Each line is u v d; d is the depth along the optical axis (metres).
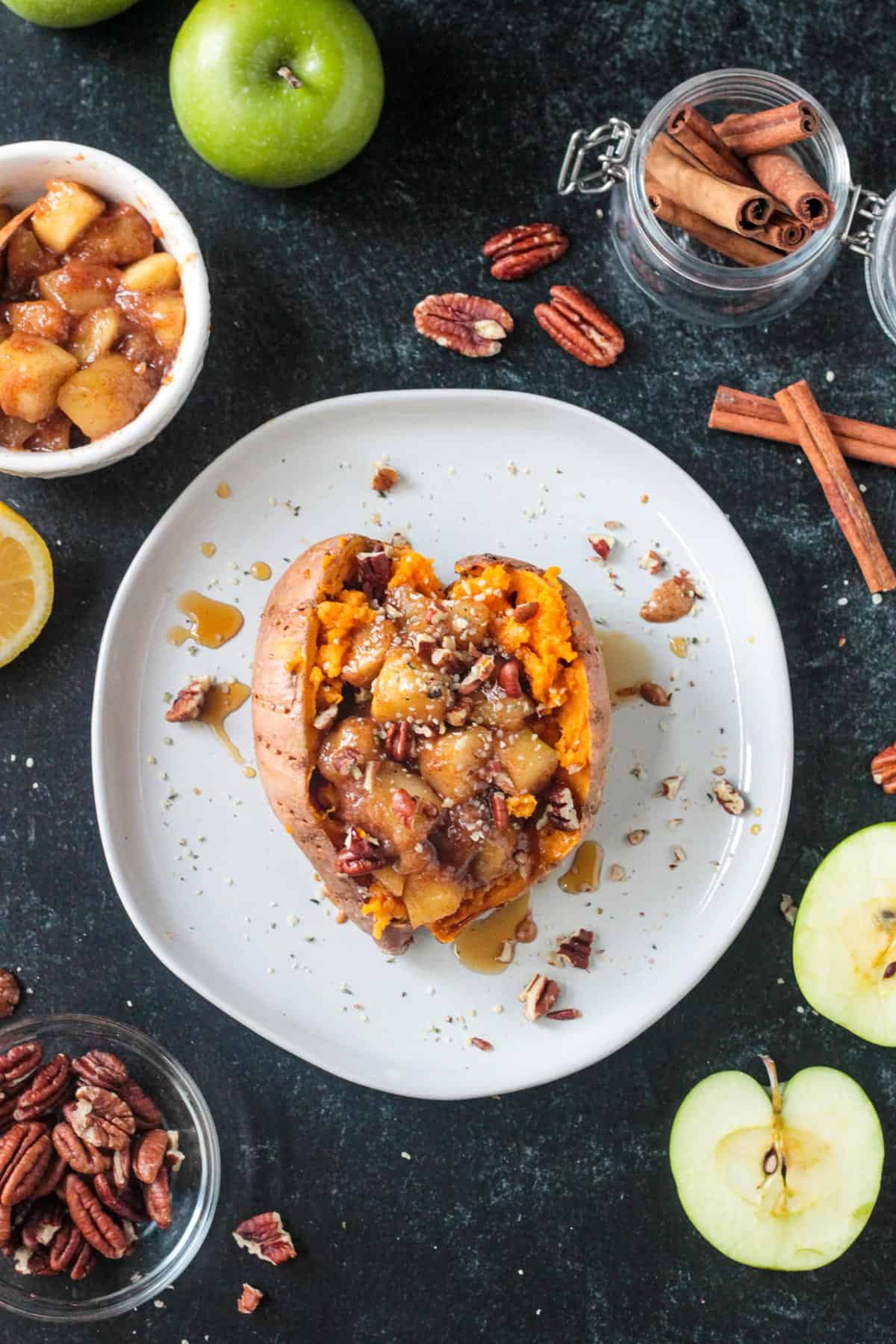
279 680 0.64
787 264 0.66
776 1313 0.71
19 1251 0.69
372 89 0.66
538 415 0.70
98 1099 0.69
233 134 0.66
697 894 0.70
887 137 0.71
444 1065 0.70
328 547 0.65
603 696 0.65
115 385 0.67
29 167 0.67
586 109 0.71
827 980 0.70
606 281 0.71
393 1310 0.71
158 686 0.70
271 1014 0.70
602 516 0.71
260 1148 0.71
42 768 0.71
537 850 0.66
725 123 0.68
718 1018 0.71
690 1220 0.71
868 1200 0.70
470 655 0.65
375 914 0.65
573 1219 0.71
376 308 0.71
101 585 0.71
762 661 0.70
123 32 0.70
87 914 0.71
